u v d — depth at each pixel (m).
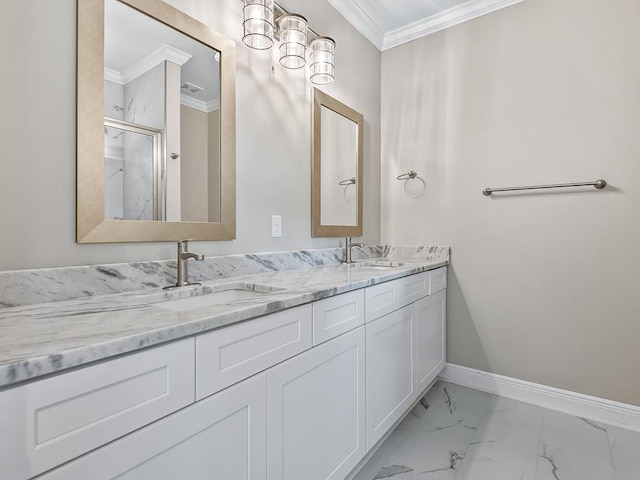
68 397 0.59
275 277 1.57
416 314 1.97
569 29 2.02
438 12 2.44
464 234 2.38
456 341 2.42
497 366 2.27
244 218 1.65
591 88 1.95
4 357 0.55
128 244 1.23
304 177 2.01
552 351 2.08
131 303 1.00
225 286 1.37
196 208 1.44
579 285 1.99
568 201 2.02
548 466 1.55
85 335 0.68
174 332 0.74
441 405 2.12
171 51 1.35
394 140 2.70
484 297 2.31
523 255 2.16
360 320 1.45
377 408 1.57
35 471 0.55
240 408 0.91
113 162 1.17
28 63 0.99
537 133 2.11
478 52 2.33
